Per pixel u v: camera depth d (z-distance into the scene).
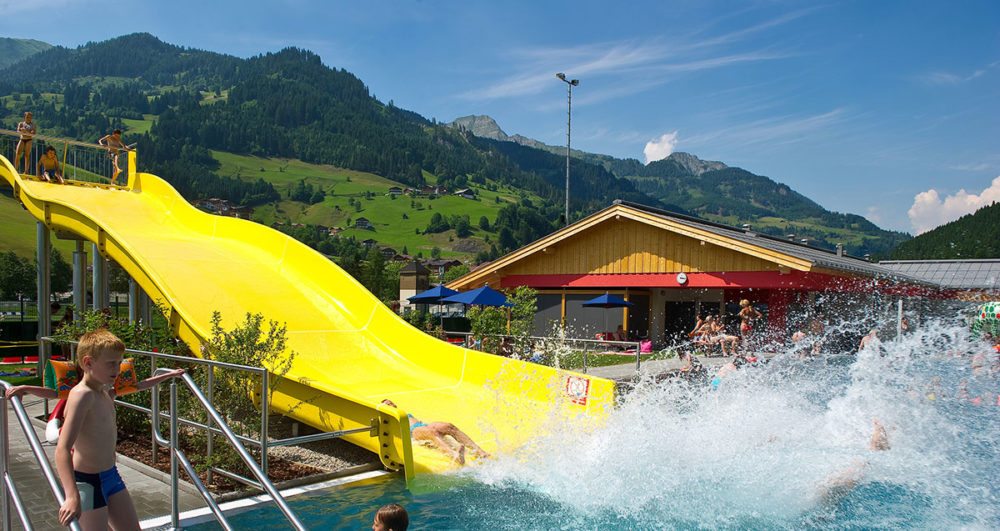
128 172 19.91
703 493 7.33
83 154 19.78
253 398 8.80
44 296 15.57
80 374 4.19
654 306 28.39
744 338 23.23
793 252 24.09
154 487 6.82
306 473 7.70
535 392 11.04
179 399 8.59
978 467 8.62
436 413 10.04
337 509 6.48
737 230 30.97
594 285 26.81
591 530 6.09
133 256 12.23
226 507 6.34
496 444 8.95
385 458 7.84
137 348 9.45
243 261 14.73
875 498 7.33
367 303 13.52
